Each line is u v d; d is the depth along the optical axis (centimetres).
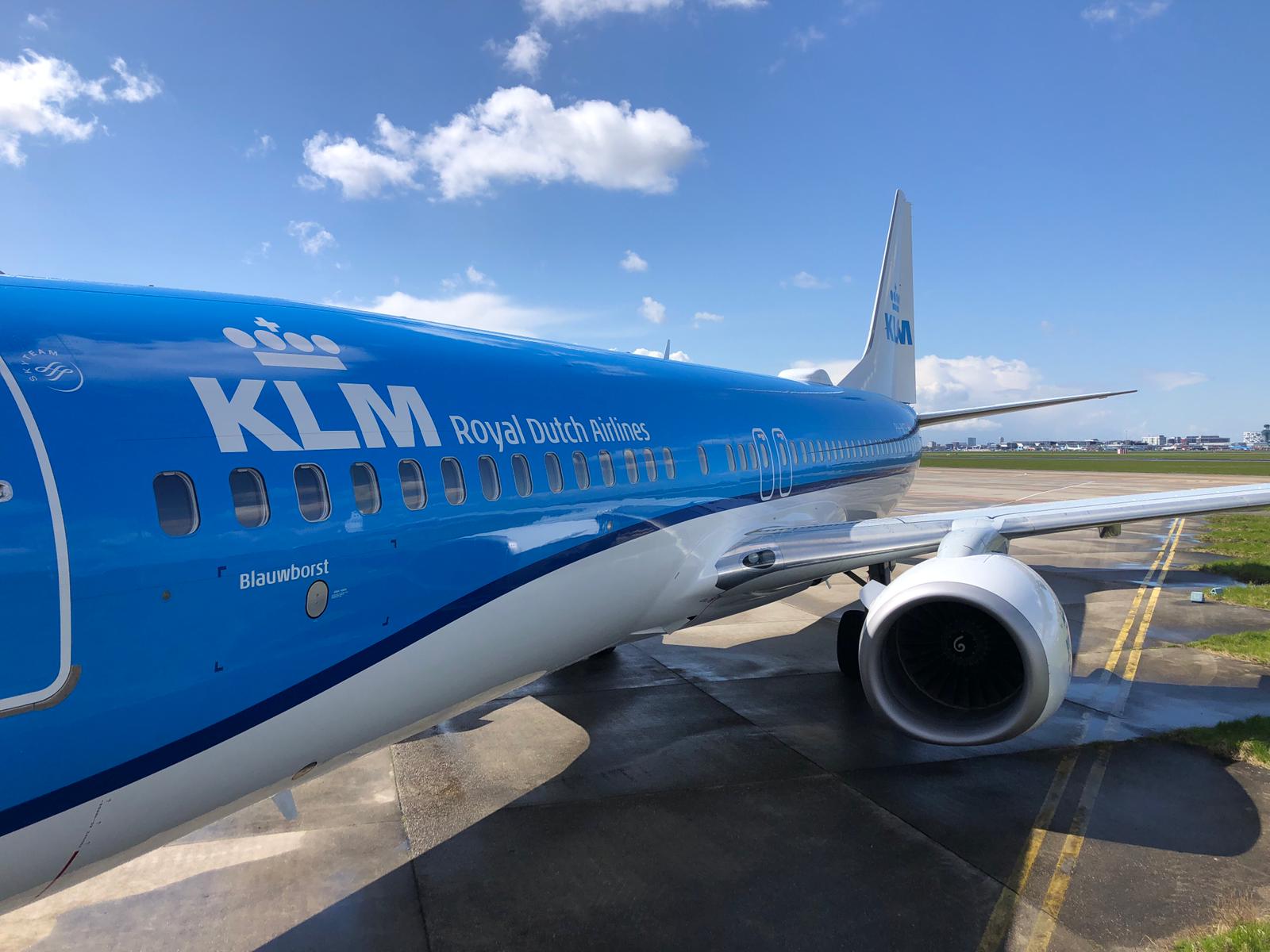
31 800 315
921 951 490
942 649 705
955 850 609
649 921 521
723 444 891
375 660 466
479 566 539
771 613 1443
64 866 344
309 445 435
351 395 478
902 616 695
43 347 348
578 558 642
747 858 598
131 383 368
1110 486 4375
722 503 861
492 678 589
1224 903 538
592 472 669
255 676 396
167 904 545
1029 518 904
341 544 440
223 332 437
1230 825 646
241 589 387
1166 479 5094
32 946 498
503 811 679
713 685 1017
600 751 805
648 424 780
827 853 606
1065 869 581
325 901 548
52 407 333
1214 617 1371
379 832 643
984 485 4591
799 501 1066
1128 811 671
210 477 380
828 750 804
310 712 431
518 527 577
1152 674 1048
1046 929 510
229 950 496
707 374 1013
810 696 976
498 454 573
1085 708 921
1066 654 643
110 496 338
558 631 641
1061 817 660
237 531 386
